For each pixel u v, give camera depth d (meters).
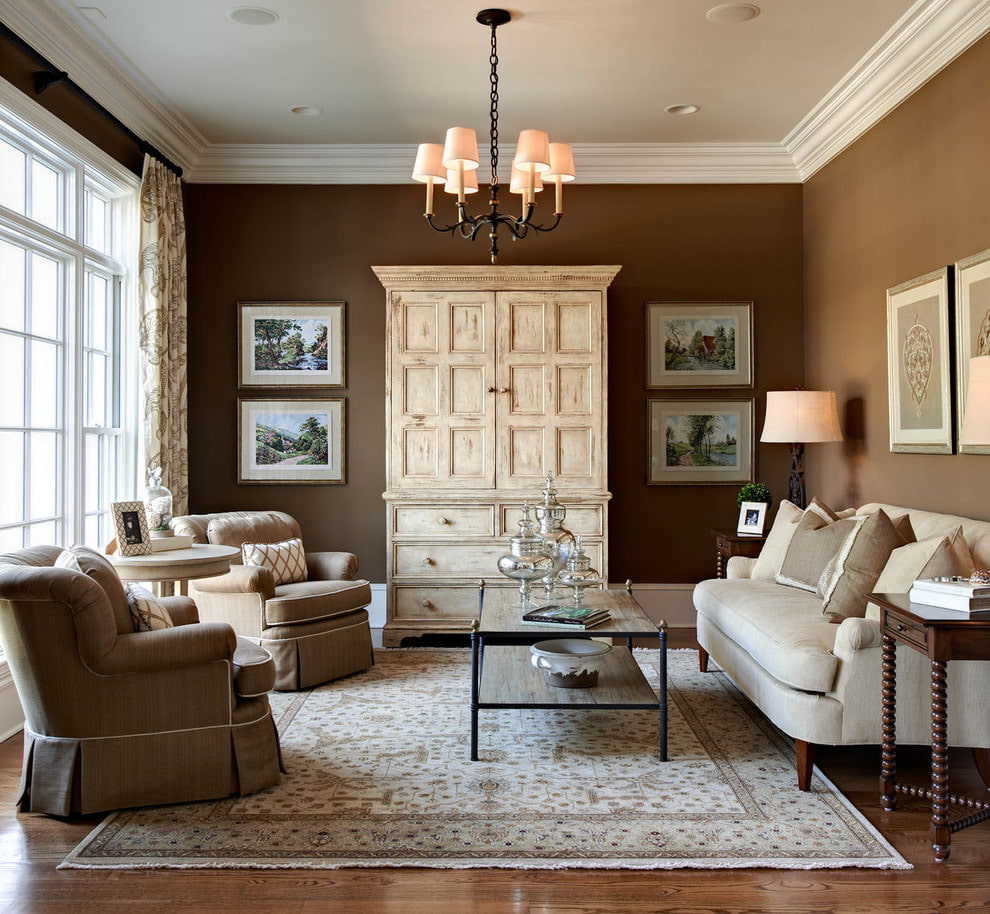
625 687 3.58
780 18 4.02
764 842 2.69
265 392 5.95
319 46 4.30
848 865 2.55
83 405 4.39
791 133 5.61
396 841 2.70
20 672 2.86
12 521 3.89
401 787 3.13
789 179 5.97
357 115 5.24
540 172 3.80
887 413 4.72
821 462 5.70
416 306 5.54
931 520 3.76
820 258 5.68
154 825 2.82
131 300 4.96
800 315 6.00
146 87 4.76
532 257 5.96
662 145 5.80
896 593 3.05
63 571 2.80
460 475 5.53
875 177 4.83
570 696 3.44
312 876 2.51
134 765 2.90
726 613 4.02
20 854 2.64
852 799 3.05
